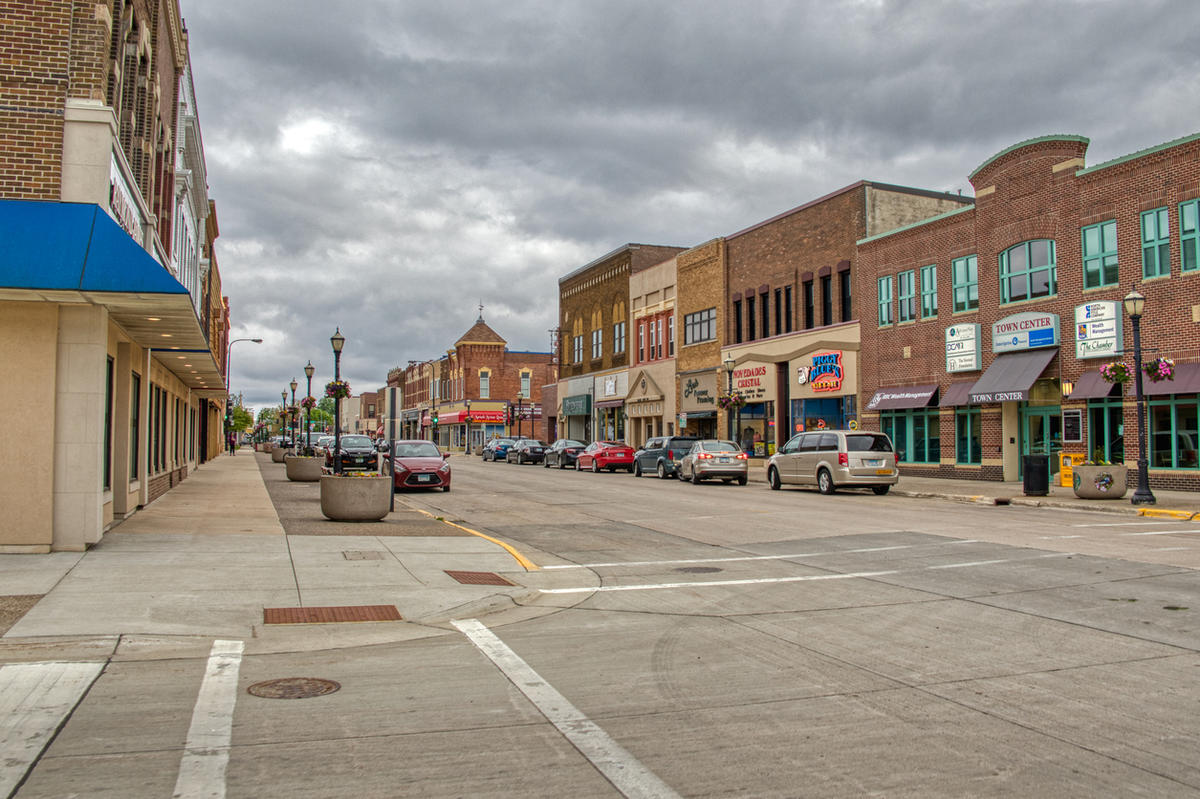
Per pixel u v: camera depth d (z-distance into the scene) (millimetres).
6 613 7594
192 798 3969
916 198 35594
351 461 32250
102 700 5484
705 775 4309
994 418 28641
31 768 4309
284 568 10438
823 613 8461
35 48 11227
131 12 16203
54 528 11047
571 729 5023
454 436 92812
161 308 11547
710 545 13906
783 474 26594
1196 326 22531
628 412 53844
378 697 5680
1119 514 18484
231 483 26594
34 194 11023
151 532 13195
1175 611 8281
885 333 33250
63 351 11070
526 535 15344
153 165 18938
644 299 52250
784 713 5328
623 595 9625
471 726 5074
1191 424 22688
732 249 43125
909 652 6867
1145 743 4754
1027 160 27453
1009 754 4594
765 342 40062
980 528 15594
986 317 29016
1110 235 24953
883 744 4758
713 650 7012
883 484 24234
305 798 3996
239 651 6926
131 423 16016
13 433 10828
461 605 8750
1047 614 8227
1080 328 25266
